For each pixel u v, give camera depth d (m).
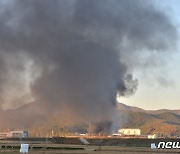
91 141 190.50
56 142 192.38
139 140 179.12
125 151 109.75
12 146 124.00
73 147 130.38
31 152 96.62
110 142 180.88
